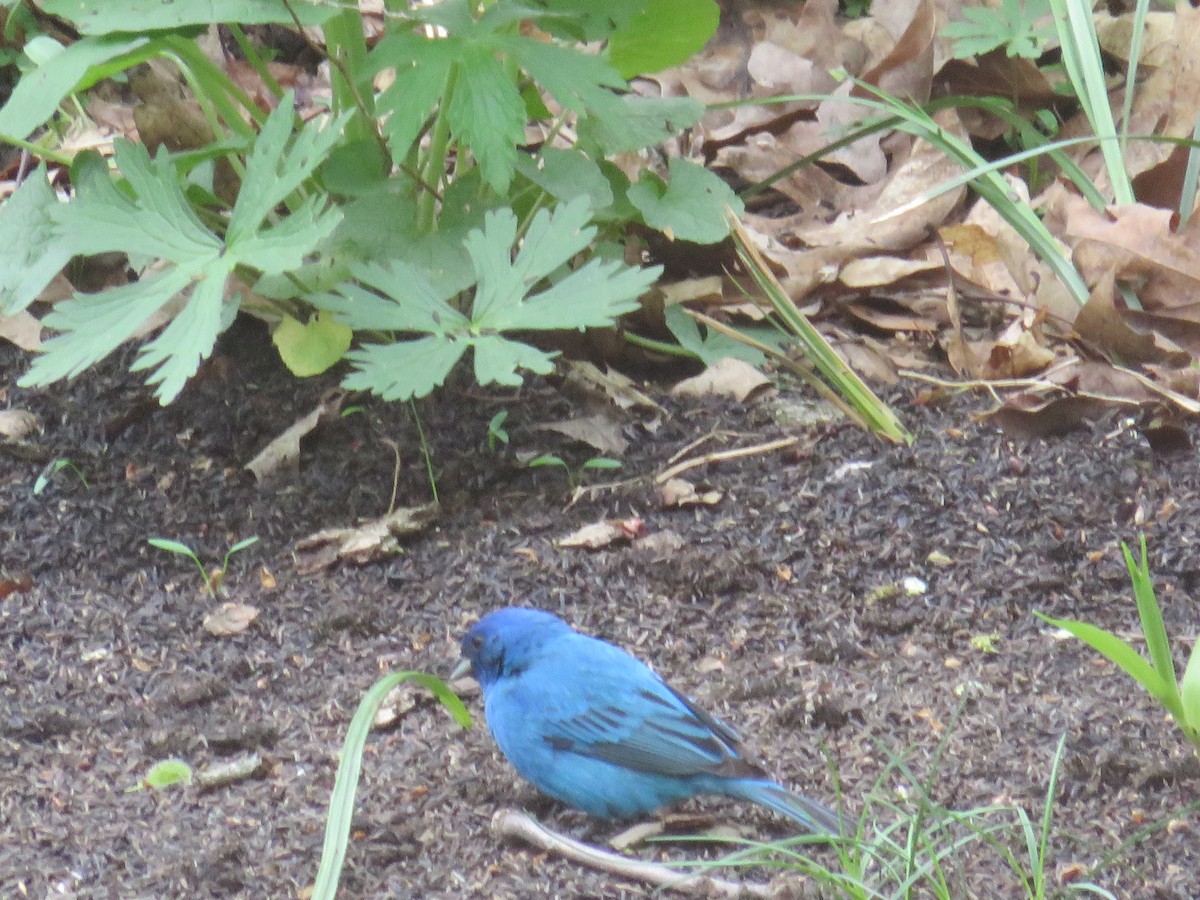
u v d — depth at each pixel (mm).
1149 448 9688
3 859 6402
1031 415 9820
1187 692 6145
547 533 9125
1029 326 10477
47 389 10047
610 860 6363
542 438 9891
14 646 8172
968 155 10844
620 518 9219
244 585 8766
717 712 7613
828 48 13227
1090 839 6520
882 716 7539
